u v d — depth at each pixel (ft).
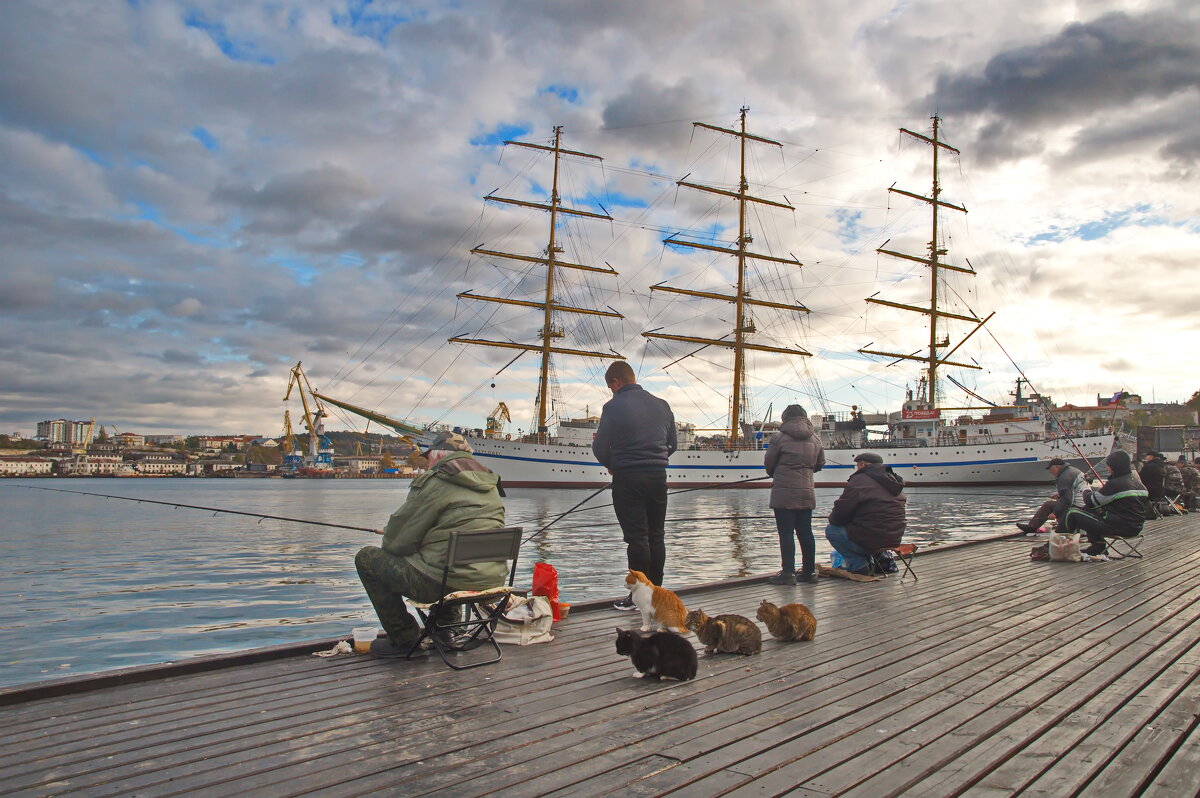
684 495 215.92
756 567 58.08
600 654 18.58
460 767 11.08
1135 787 10.07
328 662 17.80
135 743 12.17
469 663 17.58
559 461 219.00
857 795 9.89
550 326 223.51
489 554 18.54
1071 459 197.36
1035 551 36.47
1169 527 51.44
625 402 23.40
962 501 153.48
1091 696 14.44
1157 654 17.81
